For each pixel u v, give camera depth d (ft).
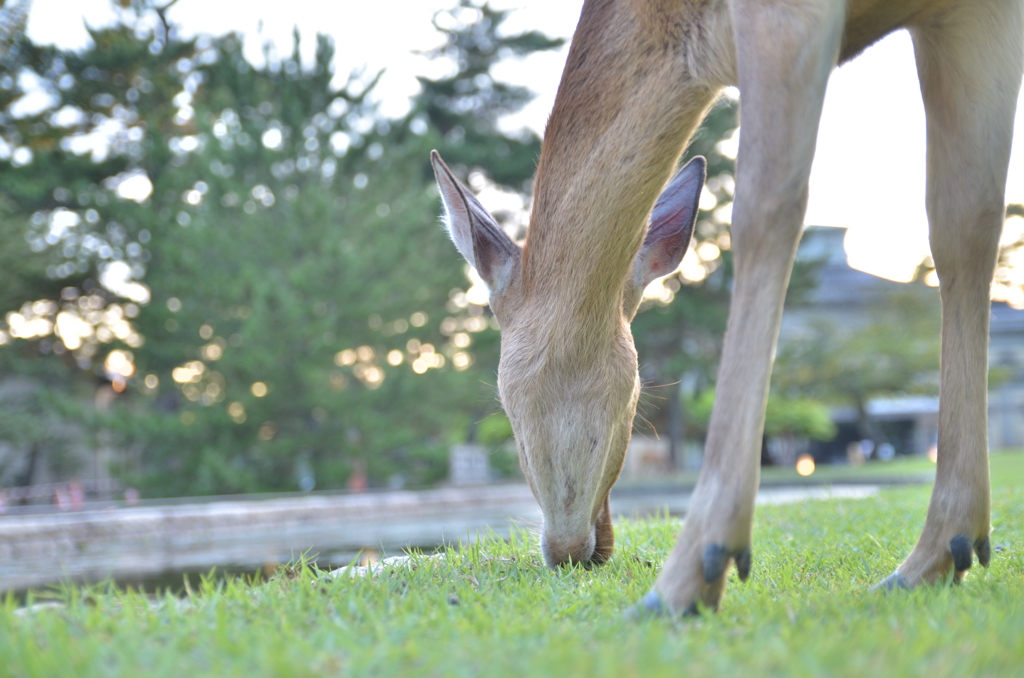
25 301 67.36
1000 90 7.55
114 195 64.28
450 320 76.79
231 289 55.62
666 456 86.99
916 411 144.77
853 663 4.43
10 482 64.34
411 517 38.09
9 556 22.33
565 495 8.04
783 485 52.65
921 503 19.17
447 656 4.77
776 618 5.95
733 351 5.93
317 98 66.13
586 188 7.80
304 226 59.31
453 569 9.43
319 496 42.83
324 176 63.41
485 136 96.53
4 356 63.87
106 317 70.23
